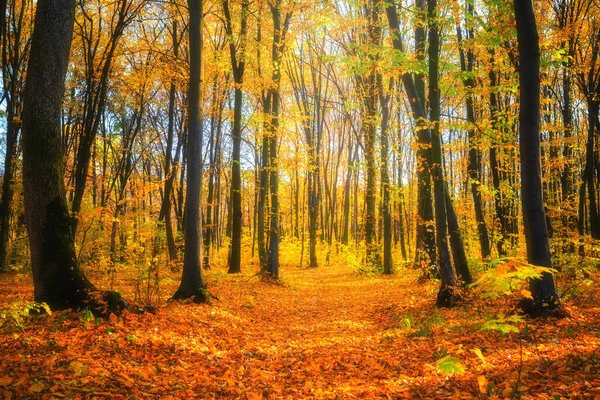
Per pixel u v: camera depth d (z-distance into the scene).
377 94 23.06
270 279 19.08
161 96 29.09
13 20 18.23
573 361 5.38
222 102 27.78
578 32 15.66
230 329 9.12
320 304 14.36
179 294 11.53
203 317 9.55
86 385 4.65
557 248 14.43
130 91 21.75
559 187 20.81
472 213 21.77
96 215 12.87
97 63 19.83
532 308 8.25
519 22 8.62
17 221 23.42
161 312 8.91
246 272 23.73
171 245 22.53
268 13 21.34
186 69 20.14
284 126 21.59
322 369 6.40
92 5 19.16
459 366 3.23
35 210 7.68
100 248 18.42
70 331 6.49
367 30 19.95
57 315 7.15
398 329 9.02
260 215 21.33
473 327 7.82
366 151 24.92
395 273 23.25
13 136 20.19
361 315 11.92
